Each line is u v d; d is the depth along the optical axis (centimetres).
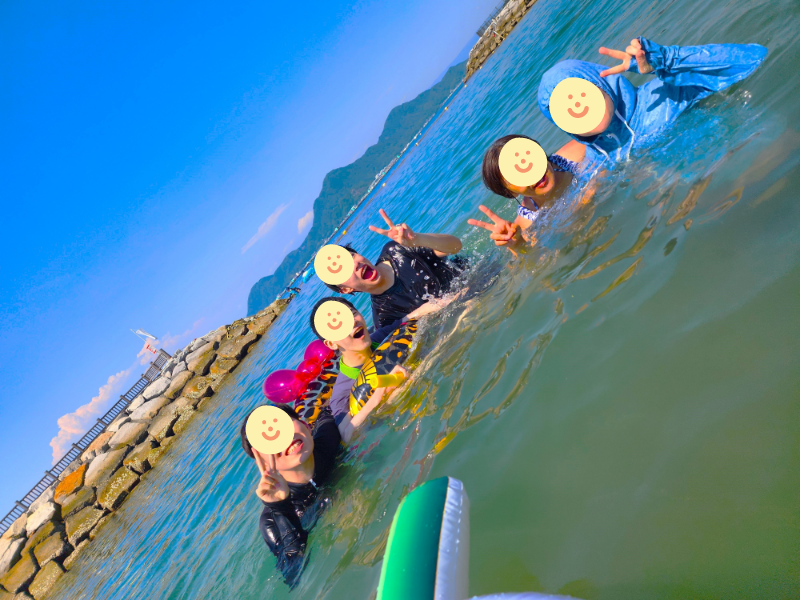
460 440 234
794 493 112
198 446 1156
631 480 146
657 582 117
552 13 1689
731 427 136
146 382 2767
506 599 90
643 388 172
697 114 284
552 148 594
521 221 367
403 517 119
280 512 300
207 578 368
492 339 298
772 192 196
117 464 1574
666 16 557
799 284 155
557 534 149
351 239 2005
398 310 414
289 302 2259
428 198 1049
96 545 1171
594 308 234
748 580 104
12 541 1389
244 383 1455
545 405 205
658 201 261
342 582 224
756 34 299
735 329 161
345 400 367
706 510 123
